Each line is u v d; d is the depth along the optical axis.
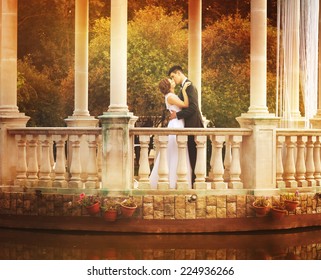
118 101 15.77
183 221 15.64
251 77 16.19
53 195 16.16
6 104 16.77
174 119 16.58
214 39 34.75
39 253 13.66
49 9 35.75
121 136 15.66
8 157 16.69
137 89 32.09
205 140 15.87
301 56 20.41
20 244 14.52
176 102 16.53
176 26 33.28
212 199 15.80
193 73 19.97
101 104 32.81
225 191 15.87
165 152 15.77
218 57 34.72
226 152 17.36
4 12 16.64
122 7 15.68
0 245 14.41
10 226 16.31
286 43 19.89
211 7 36.31
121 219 15.62
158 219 15.65
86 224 15.73
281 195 16.19
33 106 34.47
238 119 16.36
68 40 35.62
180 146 15.83
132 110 32.12
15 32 16.75
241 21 35.25
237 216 15.92
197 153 15.89
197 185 15.80
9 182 16.72
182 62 32.91
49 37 35.66
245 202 15.97
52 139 16.34
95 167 16.05
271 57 35.06
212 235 15.48
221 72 34.47
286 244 14.70
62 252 13.75
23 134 16.55
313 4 20.19
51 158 17.56
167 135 15.75
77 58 20.19
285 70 19.97
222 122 33.75
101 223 15.67
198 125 16.64
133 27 32.75
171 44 32.91
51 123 34.56
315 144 17.42
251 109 16.17
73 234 15.55
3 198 16.59
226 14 36.31
